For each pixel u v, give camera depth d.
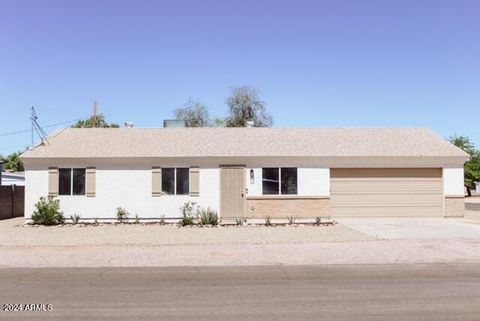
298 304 8.48
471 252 14.68
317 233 19.84
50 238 18.70
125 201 24.30
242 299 8.89
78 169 24.39
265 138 27.27
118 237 18.95
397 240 17.44
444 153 25.45
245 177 24.50
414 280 10.67
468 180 53.16
